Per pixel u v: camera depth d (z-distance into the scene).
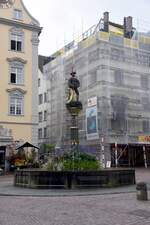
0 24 41.25
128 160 48.09
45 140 61.19
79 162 19.75
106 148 43.12
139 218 10.23
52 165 19.84
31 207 12.60
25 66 41.94
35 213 11.32
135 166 48.72
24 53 42.12
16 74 41.38
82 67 48.50
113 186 18.83
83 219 10.19
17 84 41.03
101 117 43.91
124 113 45.47
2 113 39.62
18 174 20.62
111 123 44.19
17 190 18.09
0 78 40.19
